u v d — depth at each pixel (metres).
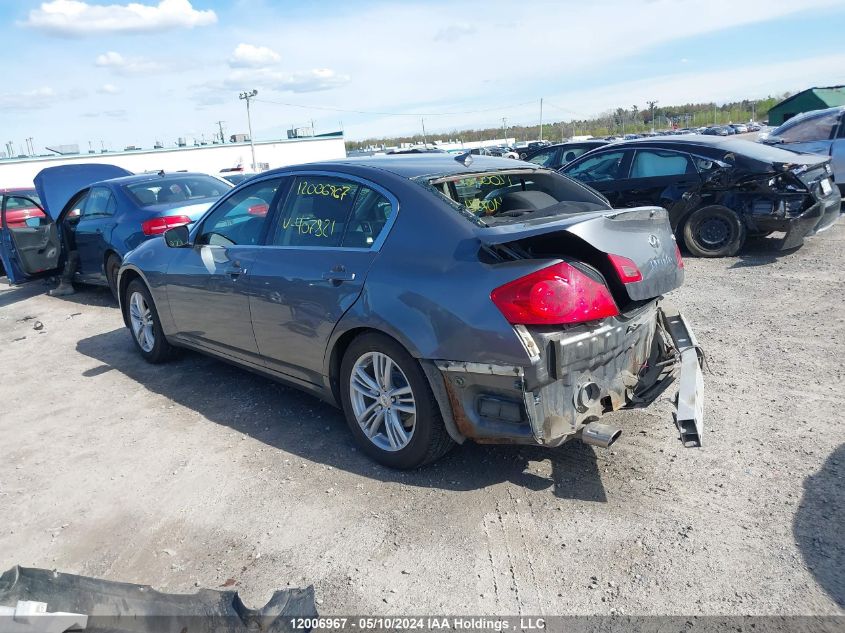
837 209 8.42
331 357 3.79
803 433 3.71
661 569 2.70
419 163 3.96
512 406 3.03
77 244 8.73
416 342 3.21
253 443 4.15
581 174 9.51
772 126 28.69
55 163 39.69
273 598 2.57
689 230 8.56
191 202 7.82
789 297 6.41
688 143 8.58
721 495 3.17
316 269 3.79
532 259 3.04
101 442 4.34
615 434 2.97
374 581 2.78
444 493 3.39
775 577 2.61
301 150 53.34
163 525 3.31
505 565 2.81
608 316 3.06
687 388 3.35
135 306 5.86
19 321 8.11
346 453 3.91
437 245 3.30
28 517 3.48
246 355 4.54
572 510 3.15
